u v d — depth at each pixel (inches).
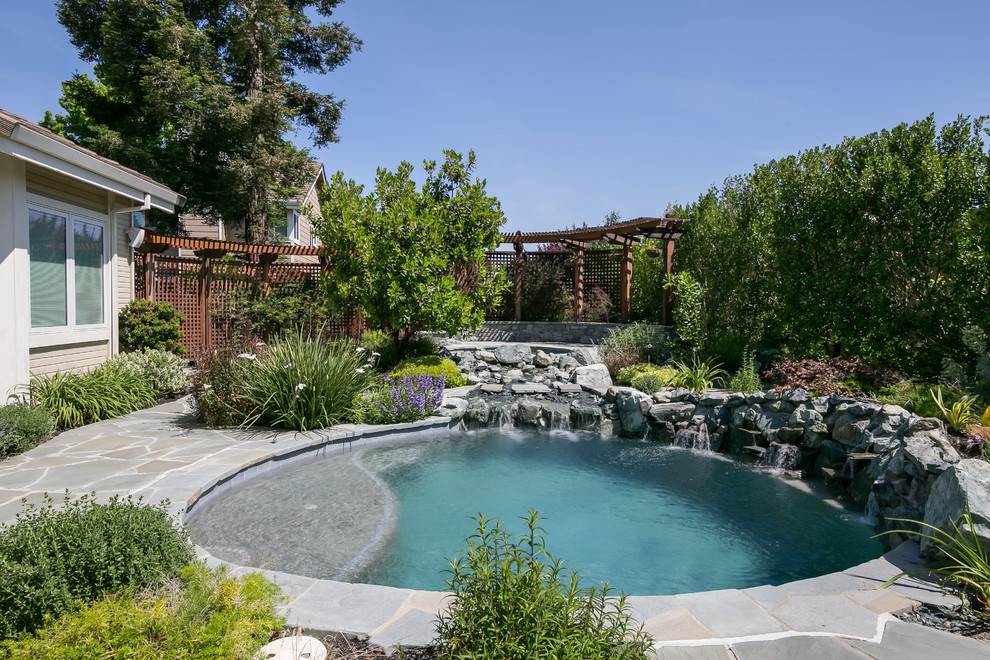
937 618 119.4
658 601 126.8
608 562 172.7
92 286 346.9
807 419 272.7
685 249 544.7
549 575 99.0
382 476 253.4
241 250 515.2
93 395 304.2
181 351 462.0
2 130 238.4
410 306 423.8
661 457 299.7
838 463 250.4
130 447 248.2
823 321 338.6
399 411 331.3
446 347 508.4
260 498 213.2
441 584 153.5
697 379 374.9
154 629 89.4
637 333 500.1
